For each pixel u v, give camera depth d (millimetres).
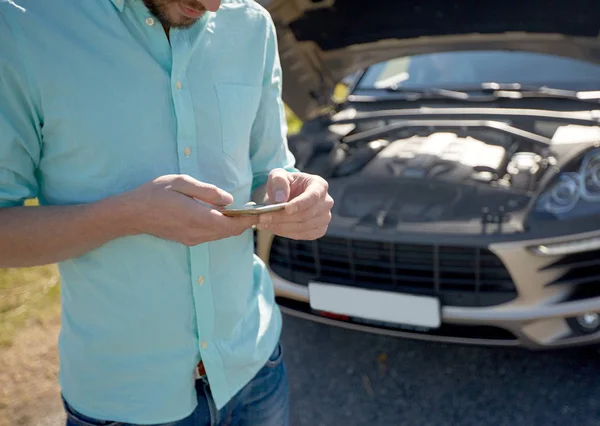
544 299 2244
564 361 2615
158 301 1079
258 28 1161
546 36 3059
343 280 2527
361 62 3490
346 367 2713
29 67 931
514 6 2852
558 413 2346
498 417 2354
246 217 1019
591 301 2205
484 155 2779
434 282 2359
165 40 1016
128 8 984
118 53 983
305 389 2592
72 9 957
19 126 959
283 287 2660
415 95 3340
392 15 2992
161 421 1146
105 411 1140
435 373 2629
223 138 1110
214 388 1178
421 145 2973
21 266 1025
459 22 3076
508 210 2406
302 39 3041
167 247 1051
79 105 972
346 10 2881
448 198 2545
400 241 2371
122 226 985
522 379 2543
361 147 3092
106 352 1106
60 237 983
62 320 1169
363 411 2445
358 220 2527
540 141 2754
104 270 1056
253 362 1247
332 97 3541
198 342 1136
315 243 2551
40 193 1074
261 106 1264
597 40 2895
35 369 2711
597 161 2410
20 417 2439
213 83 1085
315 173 2928
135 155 1026
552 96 3043
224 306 1161
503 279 2291
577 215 2270
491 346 2365
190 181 977
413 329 2416
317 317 2617
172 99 1033
